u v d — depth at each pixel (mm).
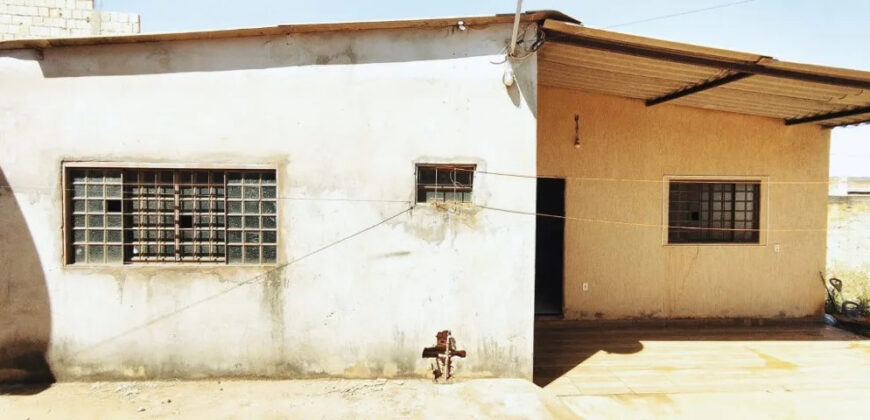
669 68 5719
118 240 5246
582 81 6871
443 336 5059
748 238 7895
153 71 5098
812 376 5648
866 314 7688
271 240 5309
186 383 5156
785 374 5707
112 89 5090
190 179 5293
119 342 5176
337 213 5191
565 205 7586
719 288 7781
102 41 4984
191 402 4738
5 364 5137
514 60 5102
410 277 5215
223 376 5230
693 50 4848
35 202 5102
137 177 5258
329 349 5234
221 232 5320
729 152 7711
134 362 5191
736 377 5613
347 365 5250
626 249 7664
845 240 11469
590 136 7590
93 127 5102
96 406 4648
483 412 4480
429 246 5207
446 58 5141
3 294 5117
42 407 4629
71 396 4855
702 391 5219
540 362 6062
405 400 4766
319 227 5191
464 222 5191
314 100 5152
